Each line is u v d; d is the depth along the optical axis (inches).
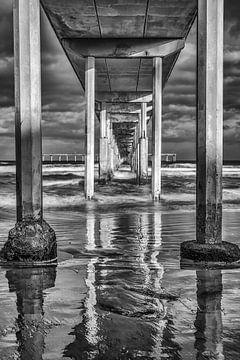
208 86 262.7
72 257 276.1
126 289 197.2
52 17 695.1
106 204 740.7
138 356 124.8
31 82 271.6
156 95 829.8
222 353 126.8
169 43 808.9
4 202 734.5
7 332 142.7
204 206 266.4
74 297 183.5
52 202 764.6
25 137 272.2
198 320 154.4
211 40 261.7
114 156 2667.3
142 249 305.4
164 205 720.3
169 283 208.2
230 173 2445.9
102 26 738.2
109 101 1437.0
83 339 136.8
